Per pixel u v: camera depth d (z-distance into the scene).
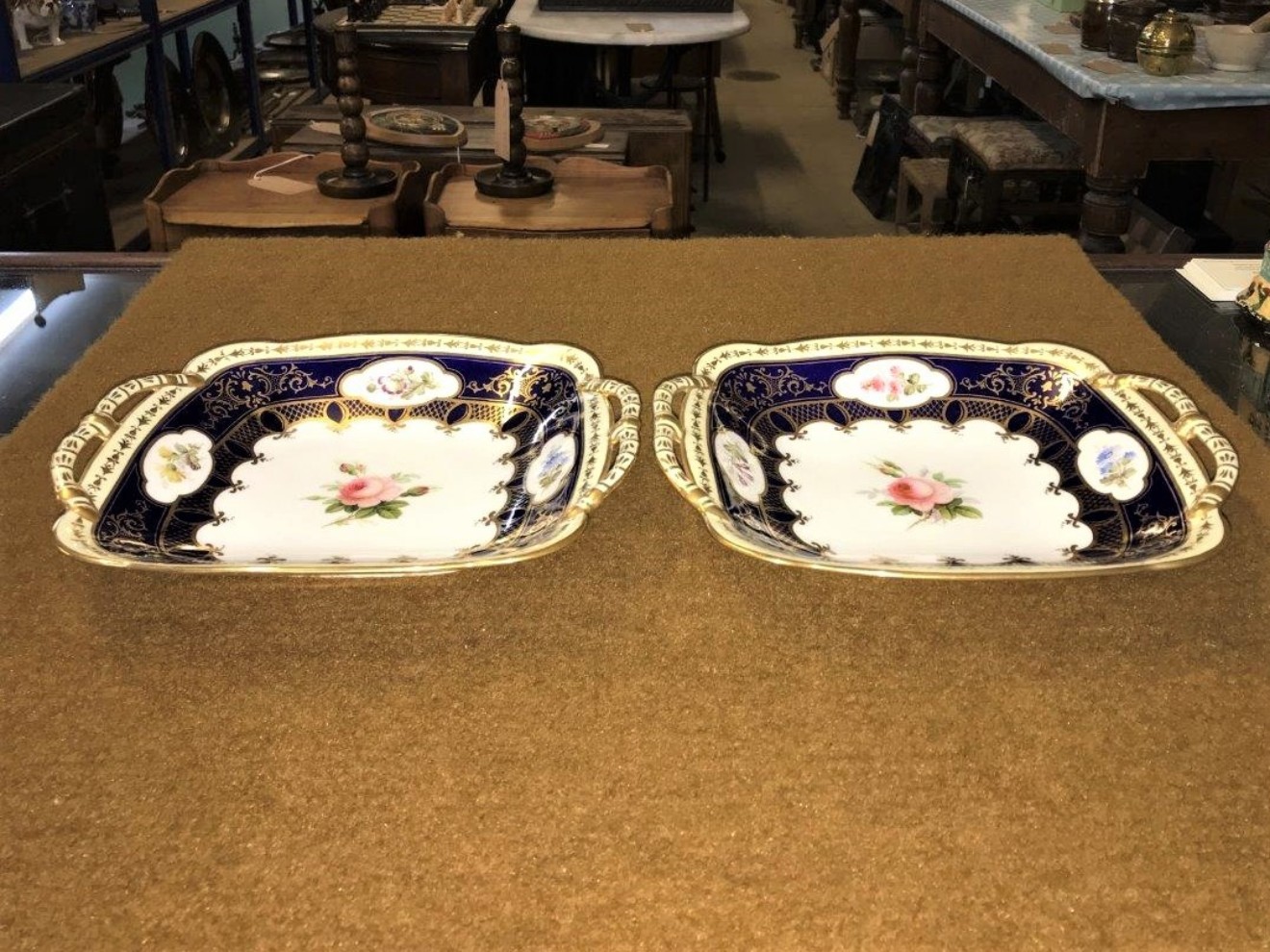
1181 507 0.63
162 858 0.46
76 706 0.54
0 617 0.59
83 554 0.54
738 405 0.74
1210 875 0.46
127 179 3.40
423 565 0.53
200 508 0.66
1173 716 0.54
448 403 0.76
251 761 0.51
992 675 0.56
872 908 0.44
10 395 0.84
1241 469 0.73
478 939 0.43
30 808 0.48
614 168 2.05
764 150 4.56
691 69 4.30
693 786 0.50
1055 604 0.61
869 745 0.52
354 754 0.51
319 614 0.60
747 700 0.54
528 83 3.95
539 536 0.59
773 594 0.61
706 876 0.45
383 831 0.47
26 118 2.19
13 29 2.63
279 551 0.62
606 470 0.62
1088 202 2.20
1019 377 0.77
